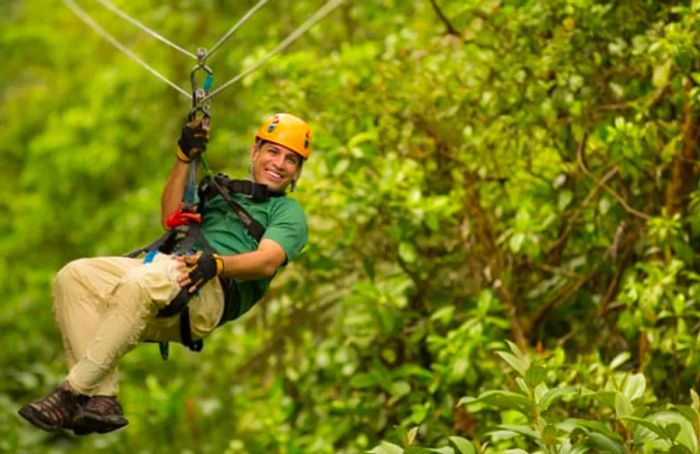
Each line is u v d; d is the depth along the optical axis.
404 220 15.37
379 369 15.45
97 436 21.84
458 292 16.17
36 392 24.08
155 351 23.72
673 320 14.12
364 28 21.06
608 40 14.17
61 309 10.31
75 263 10.37
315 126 16.03
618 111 14.59
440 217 15.48
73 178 29.52
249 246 10.63
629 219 14.94
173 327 10.38
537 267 15.79
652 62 13.59
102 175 29.34
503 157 15.02
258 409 17.97
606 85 14.52
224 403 21.16
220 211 10.79
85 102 31.48
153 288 9.92
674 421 10.46
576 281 15.37
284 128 10.85
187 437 21.28
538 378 10.80
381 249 16.23
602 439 10.66
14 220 30.77
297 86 16.14
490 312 15.37
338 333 16.42
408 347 15.91
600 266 15.22
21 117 32.50
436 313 15.13
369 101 15.74
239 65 23.22
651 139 13.73
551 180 15.17
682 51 13.13
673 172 14.20
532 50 14.46
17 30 32.72
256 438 17.41
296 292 16.19
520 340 15.16
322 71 16.20
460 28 15.23
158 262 10.10
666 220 13.60
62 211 29.62
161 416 21.23
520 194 15.27
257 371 18.39
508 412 13.94
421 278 16.16
